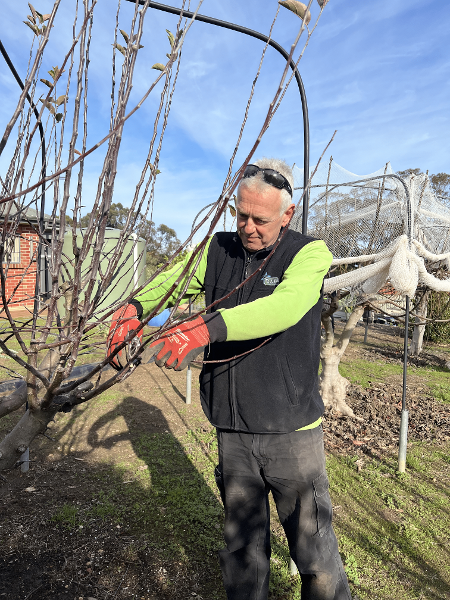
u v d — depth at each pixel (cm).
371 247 383
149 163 98
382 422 533
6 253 99
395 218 379
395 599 241
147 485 351
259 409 160
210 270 173
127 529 292
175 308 86
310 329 163
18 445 113
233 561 178
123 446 427
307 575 168
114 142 79
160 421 497
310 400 166
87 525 294
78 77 82
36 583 239
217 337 111
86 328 90
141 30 77
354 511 335
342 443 464
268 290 158
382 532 307
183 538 285
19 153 98
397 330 1388
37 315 114
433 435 496
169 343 104
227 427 170
